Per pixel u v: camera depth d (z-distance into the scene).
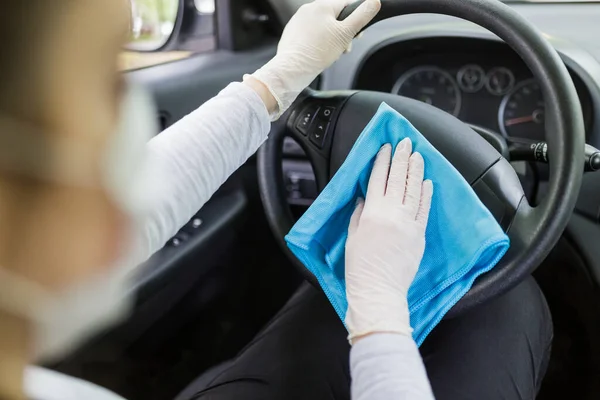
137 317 0.95
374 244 0.58
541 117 1.17
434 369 0.73
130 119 0.26
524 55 0.65
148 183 0.29
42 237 0.23
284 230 0.80
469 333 0.77
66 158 0.23
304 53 0.71
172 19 1.14
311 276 0.77
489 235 0.59
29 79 0.22
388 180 0.61
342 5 0.73
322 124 0.75
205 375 0.98
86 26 0.23
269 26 1.25
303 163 1.17
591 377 1.01
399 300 0.56
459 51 1.18
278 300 1.30
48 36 0.22
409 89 1.25
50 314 0.25
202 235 1.05
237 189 1.17
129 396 0.99
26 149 0.22
